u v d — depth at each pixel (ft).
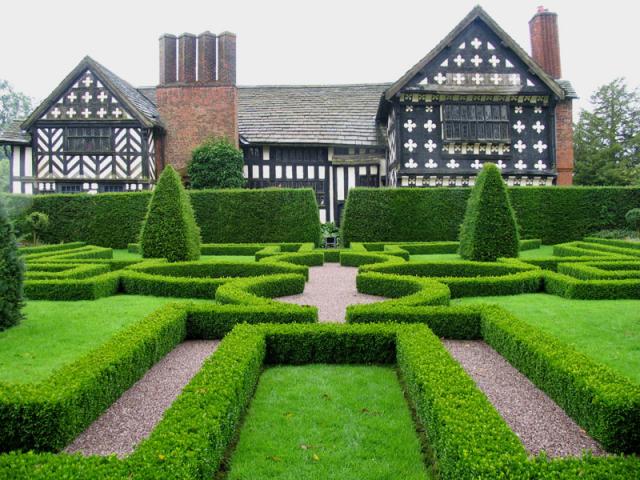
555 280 28.63
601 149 113.70
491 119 62.69
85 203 59.21
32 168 65.51
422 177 63.16
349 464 10.98
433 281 27.32
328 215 73.05
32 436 11.10
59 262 36.78
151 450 9.27
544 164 63.72
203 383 12.37
